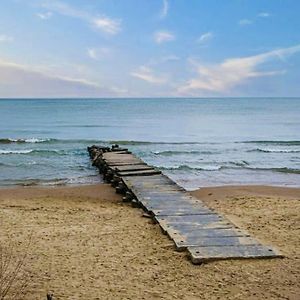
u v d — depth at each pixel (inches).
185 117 2979.8
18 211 450.9
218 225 347.6
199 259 276.2
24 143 1320.1
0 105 5162.4
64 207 478.9
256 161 976.3
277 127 2181.3
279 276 257.1
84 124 2234.3
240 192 598.5
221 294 233.8
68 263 284.0
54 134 1711.4
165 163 922.7
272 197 552.7
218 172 804.6
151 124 2292.1
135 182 550.0
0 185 649.0
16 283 246.4
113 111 3772.1
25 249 313.0
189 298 229.0
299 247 313.7
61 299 226.8
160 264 279.4
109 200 532.4
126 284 248.7
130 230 364.8
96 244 326.0
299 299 227.1
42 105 5182.1
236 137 1651.1
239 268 267.9
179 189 502.3
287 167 883.4
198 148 1235.2
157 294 234.2
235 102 7381.9
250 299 227.3
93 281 253.4
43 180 699.4
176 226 345.7
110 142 1348.4
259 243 305.3
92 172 790.5
